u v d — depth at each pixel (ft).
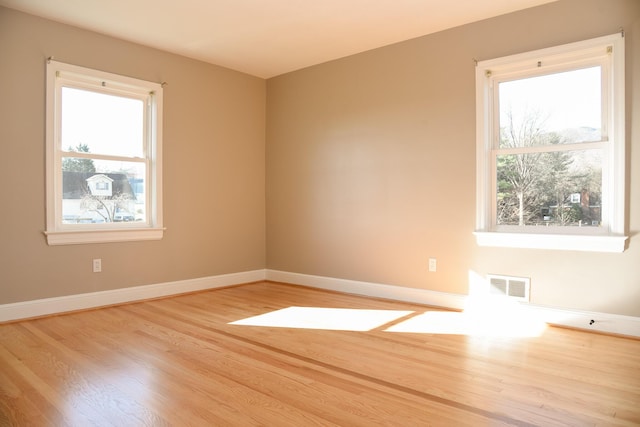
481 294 12.46
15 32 11.64
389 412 6.51
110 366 8.36
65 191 12.71
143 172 14.48
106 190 13.58
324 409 6.61
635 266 10.21
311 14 12.02
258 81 18.03
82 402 6.84
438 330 10.84
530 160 11.85
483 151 12.34
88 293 13.04
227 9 11.67
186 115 15.46
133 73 13.98
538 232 11.73
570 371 8.13
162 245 14.82
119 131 13.89
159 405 6.74
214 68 16.37
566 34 11.03
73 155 12.82
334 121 15.94
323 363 8.56
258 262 18.10
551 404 6.77
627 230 10.27
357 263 15.37
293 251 17.38
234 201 17.12
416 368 8.29
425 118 13.56
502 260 12.09
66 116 12.73
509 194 12.19
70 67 12.55
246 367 8.34
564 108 11.34
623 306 10.36
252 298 14.62
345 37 13.71
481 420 6.27
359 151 15.23
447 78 13.07
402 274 14.17
